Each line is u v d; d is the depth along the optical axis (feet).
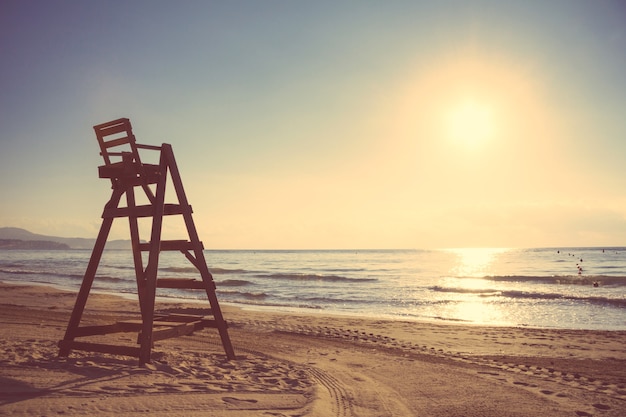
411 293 98.48
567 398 20.72
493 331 47.19
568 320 59.41
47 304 64.39
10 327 37.81
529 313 66.33
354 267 235.40
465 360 31.73
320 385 21.08
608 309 68.80
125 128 23.68
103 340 33.35
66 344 23.38
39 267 212.02
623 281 112.68
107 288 103.65
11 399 15.52
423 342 40.04
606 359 33.50
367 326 49.62
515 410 18.53
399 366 28.17
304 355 31.04
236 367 23.79
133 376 19.77
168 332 23.52
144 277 26.63
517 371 27.78
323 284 124.26
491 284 120.06
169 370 21.42
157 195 23.30
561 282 121.70
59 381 18.34
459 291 102.22
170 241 25.70
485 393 21.35
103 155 25.18
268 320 52.47
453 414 17.79
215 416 14.96
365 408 18.08
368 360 30.04
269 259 389.60
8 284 104.42
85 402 15.56
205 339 35.53
